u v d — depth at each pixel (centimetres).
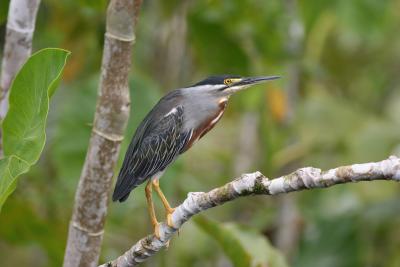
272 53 1299
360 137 1490
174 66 1357
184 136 963
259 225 1450
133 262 788
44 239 1093
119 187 948
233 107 1509
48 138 1265
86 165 764
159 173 948
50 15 1302
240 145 1495
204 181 1562
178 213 754
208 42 1282
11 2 833
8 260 1647
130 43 735
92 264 783
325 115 1545
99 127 751
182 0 1275
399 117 1708
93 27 1300
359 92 1789
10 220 1074
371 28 1402
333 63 1770
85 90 1114
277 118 1408
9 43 843
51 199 1233
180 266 1555
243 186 712
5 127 716
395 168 662
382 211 1407
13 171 709
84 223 772
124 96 746
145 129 956
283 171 1553
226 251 1022
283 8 1302
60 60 699
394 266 1420
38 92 707
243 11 1271
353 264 1403
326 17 1559
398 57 1786
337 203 1545
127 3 723
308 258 1423
